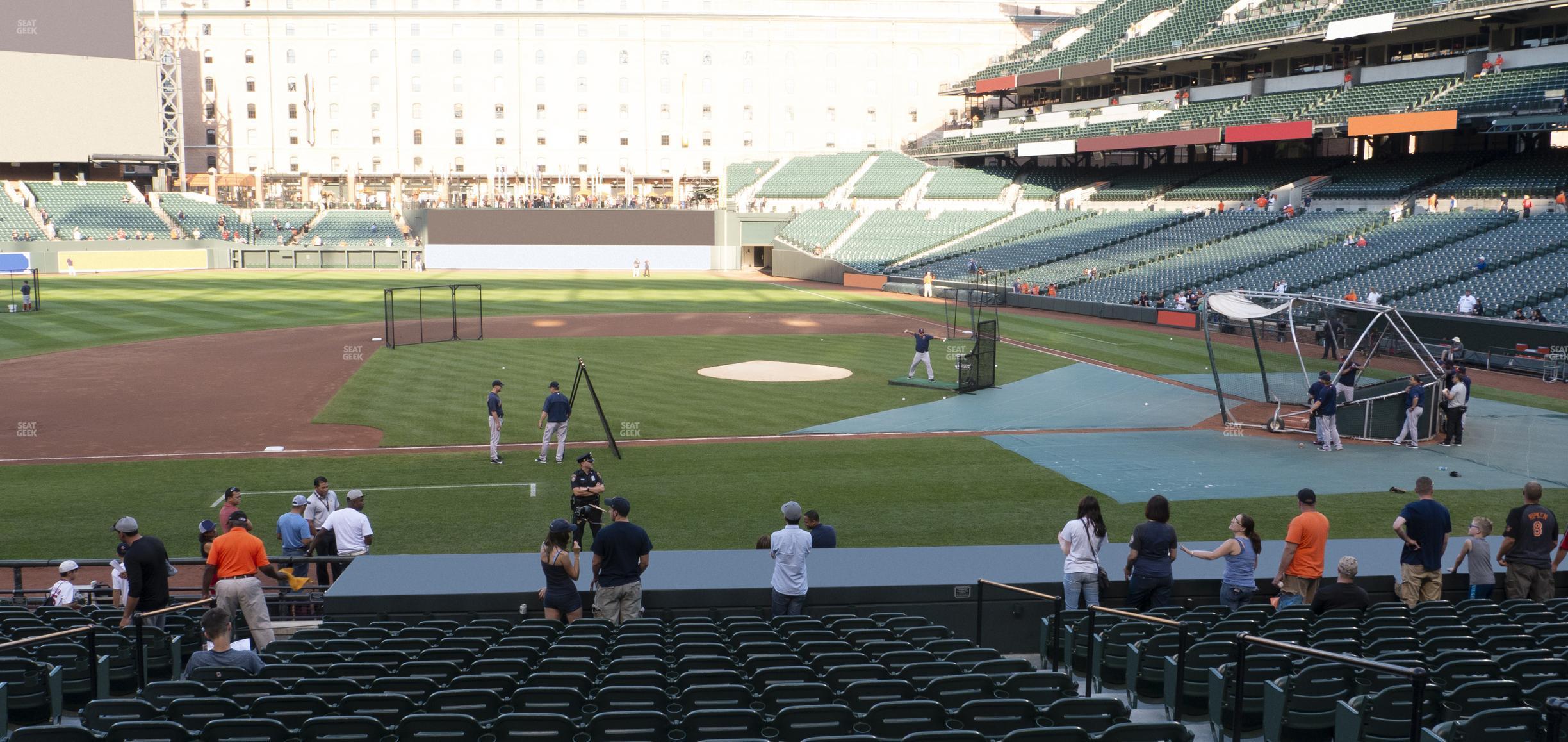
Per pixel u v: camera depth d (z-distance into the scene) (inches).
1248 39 2490.2
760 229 3437.5
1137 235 2561.5
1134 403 1234.0
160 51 3447.3
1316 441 1025.5
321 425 1087.6
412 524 759.7
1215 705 358.0
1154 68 2888.8
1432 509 503.2
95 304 2085.4
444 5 3750.0
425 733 288.7
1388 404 1037.2
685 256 3543.3
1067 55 3152.1
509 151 3833.7
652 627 444.8
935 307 2331.4
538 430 1069.8
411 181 3836.1
